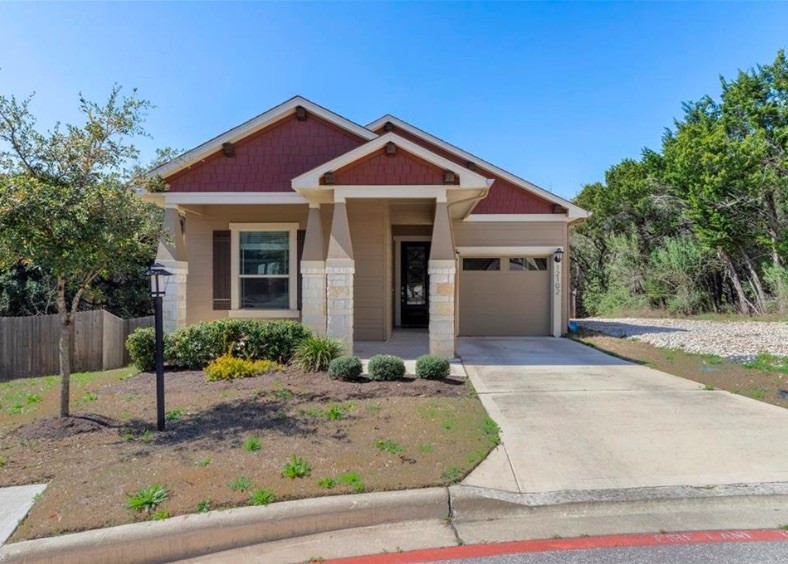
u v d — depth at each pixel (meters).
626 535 3.26
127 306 17.95
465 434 4.86
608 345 11.52
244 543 3.23
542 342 12.23
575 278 27.81
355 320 11.80
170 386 7.06
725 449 4.54
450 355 8.89
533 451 4.50
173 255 9.93
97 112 5.14
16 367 11.10
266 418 5.37
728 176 18.77
